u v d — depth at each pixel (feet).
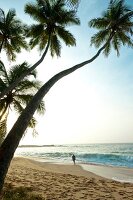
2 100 62.54
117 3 56.54
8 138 25.07
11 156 24.32
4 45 61.82
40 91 30.30
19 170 66.80
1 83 61.87
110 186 43.80
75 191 36.76
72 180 49.52
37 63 43.73
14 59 63.52
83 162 129.39
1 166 23.39
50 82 32.01
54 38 57.62
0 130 62.85
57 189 37.45
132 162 125.29
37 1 54.85
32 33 57.21
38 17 55.01
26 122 26.78
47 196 31.96
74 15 54.34
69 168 90.79
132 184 49.90
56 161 139.33
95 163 121.29
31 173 60.23
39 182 43.24
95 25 59.41
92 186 42.14
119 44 61.21
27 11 54.75
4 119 63.77
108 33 60.08
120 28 56.59
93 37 61.05
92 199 32.04
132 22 54.90
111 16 56.18
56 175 58.59
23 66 63.62
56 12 53.36
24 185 38.70
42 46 59.36
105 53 63.26
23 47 62.08
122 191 38.81
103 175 73.56
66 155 208.44
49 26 54.90
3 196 28.60
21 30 59.57
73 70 37.01
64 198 31.60
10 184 36.96
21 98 64.59
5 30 58.95
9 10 58.59
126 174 75.77
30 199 28.73
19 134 25.63
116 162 127.24
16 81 38.91
